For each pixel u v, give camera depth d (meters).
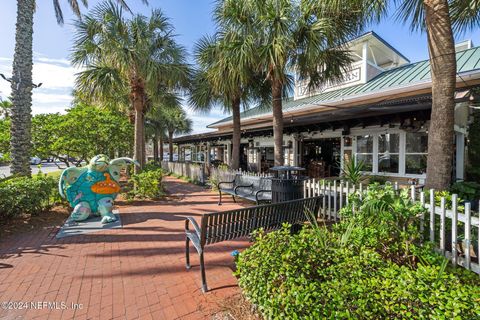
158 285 2.97
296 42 6.25
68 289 2.89
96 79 8.06
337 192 5.01
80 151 9.88
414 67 9.30
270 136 13.79
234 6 6.71
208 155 20.66
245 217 3.29
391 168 8.32
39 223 5.55
